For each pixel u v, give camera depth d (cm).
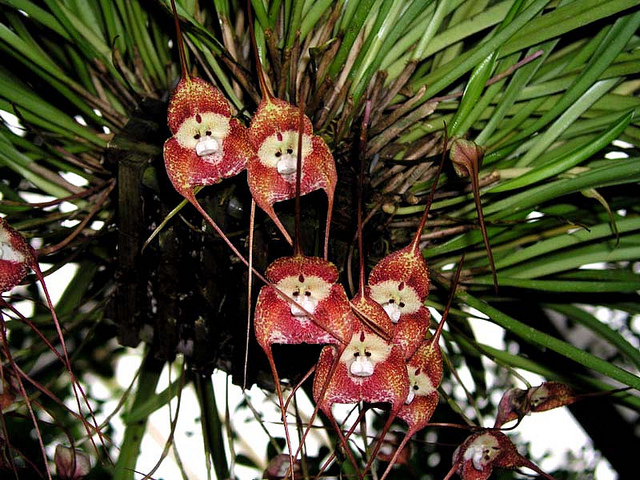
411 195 43
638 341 74
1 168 56
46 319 52
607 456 53
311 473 57
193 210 40
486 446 37
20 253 34
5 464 38
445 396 45
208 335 45
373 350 32
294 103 40
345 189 41
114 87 46
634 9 42
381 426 70
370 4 38
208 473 49
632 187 49
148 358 56
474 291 52
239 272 41
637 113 45
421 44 42
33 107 44
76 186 48
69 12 45
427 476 71
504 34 40
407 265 33
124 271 43
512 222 44
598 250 47
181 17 39
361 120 42
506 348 71
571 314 52
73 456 44
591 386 49
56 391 75
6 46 46
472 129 48
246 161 32
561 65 47
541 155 46
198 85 32
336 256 41
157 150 39
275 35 41
